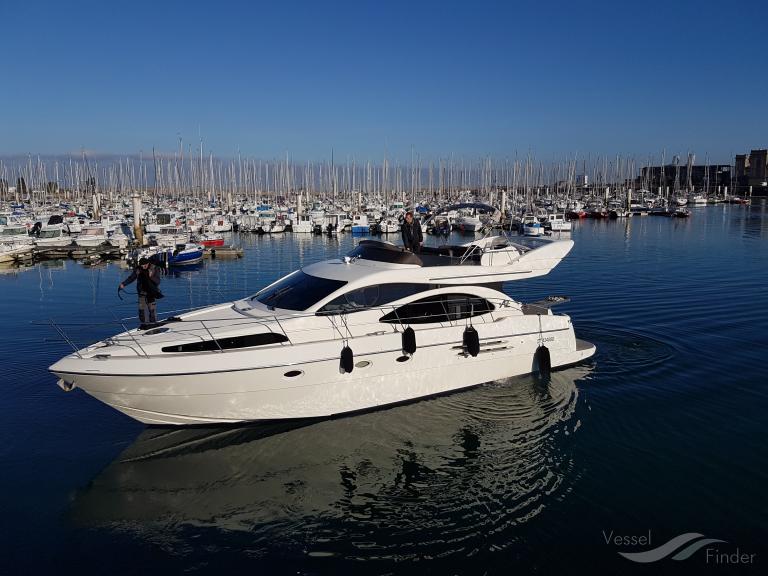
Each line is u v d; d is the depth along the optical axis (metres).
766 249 36.56
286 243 47.28
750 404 10.35
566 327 12.00
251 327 9.40
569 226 54.81
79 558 6.45
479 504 7.50
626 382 11.40
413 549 6.64
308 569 6.31
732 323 15.90
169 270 31.28
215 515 7.30
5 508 7.39
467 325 10.69
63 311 19.20
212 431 9.35
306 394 9.46
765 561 6.34
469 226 57.78
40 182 94.19
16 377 11.84
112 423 9.73
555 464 8.45
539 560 6.40
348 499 7.66
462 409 10.23
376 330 10.00
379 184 101.19
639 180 152.12
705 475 8.08
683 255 33.91
